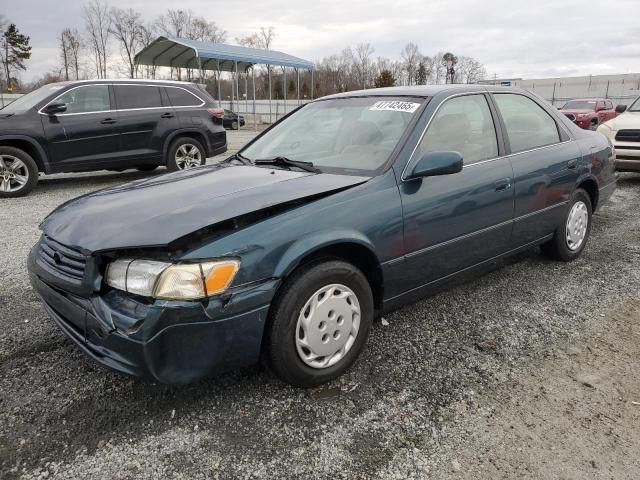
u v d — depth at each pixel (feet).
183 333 7.02
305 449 7.16
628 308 11.72
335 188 8.79
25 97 27.35
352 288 8.76
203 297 7.04
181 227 7.30
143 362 6.95
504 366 9.30
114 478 6.63
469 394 8.43
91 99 26.78
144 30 183.11
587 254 15.62
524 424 7.67
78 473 6.70
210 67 93.86
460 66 223.92
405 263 9.59
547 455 7.02
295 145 11.70
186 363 7.16
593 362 9.40
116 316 7.06
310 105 13.12
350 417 7.86
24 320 11.14
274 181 9.32
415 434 7.47
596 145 15.15
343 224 8.47
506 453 7.06
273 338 7.90
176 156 29.91
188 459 6.97
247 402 8.23
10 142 25.05
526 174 12.19
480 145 11.52
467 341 10.23
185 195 8.81
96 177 32.22
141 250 7.20
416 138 10.09
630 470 6.73
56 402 8.20
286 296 7.91
